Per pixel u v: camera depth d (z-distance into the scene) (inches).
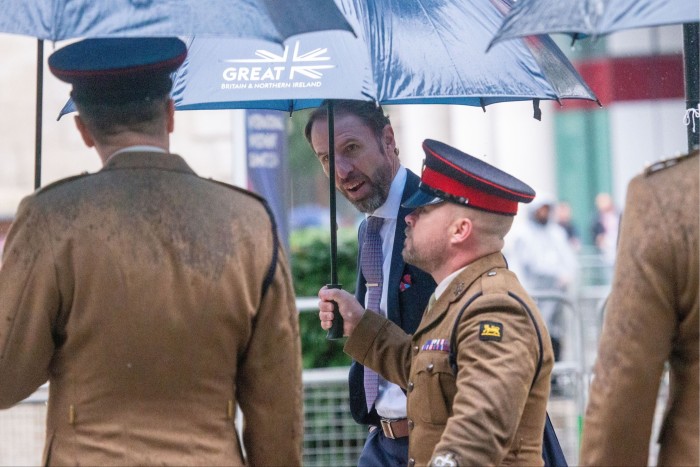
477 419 274.7
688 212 247.3
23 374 258.7
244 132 591.8
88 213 257.9
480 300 292.7
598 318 620.1
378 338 338.3
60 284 255.6
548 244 1170.6
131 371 254.8
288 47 354.3
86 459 253.3
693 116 360.8
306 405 594.9
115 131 266.7
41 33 258.5
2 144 919.7
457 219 306.0
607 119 2250.2
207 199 264.5
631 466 254.1
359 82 339.3
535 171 1691.7
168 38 271.0
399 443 360.5
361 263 375.9
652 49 1929.1
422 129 1541.6
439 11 358.0
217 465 258.2
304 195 2278.5
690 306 247.8
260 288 265.3
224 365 262.5
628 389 249.4
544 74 363.9
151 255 256.5
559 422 625.6
